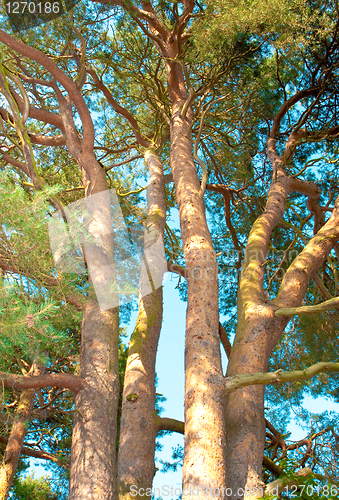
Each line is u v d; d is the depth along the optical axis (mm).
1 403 4723
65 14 6586
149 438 5305
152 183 8305
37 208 4230
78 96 6973
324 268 9484
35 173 6086
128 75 9016
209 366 4805
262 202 10133
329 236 6773
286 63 9008
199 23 7766
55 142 8031
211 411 4418
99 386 5328
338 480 6707
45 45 7801
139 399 5590
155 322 6500
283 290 6230
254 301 6020
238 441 4711
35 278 4445
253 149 9828
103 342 5711
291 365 9117
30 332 4117
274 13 7195
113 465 4867
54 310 4055
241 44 7562
